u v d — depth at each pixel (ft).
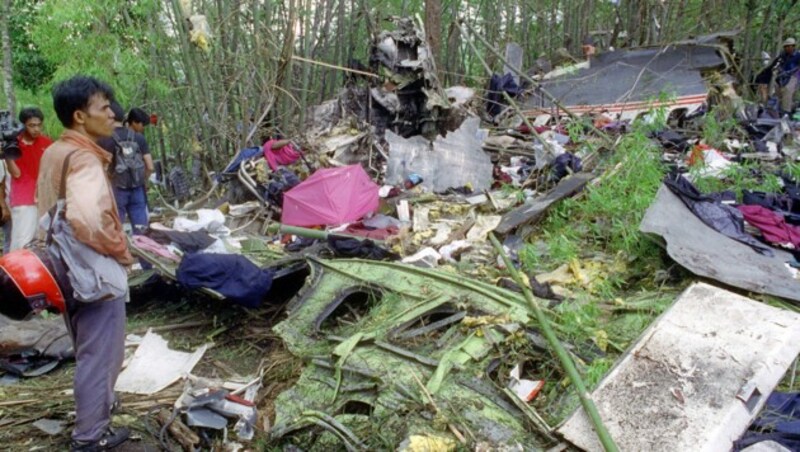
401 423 8.62
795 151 25.26
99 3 24.26
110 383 8.89
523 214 18.17
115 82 25.54
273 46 28.73
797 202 18.21
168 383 11.16
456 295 11.92
